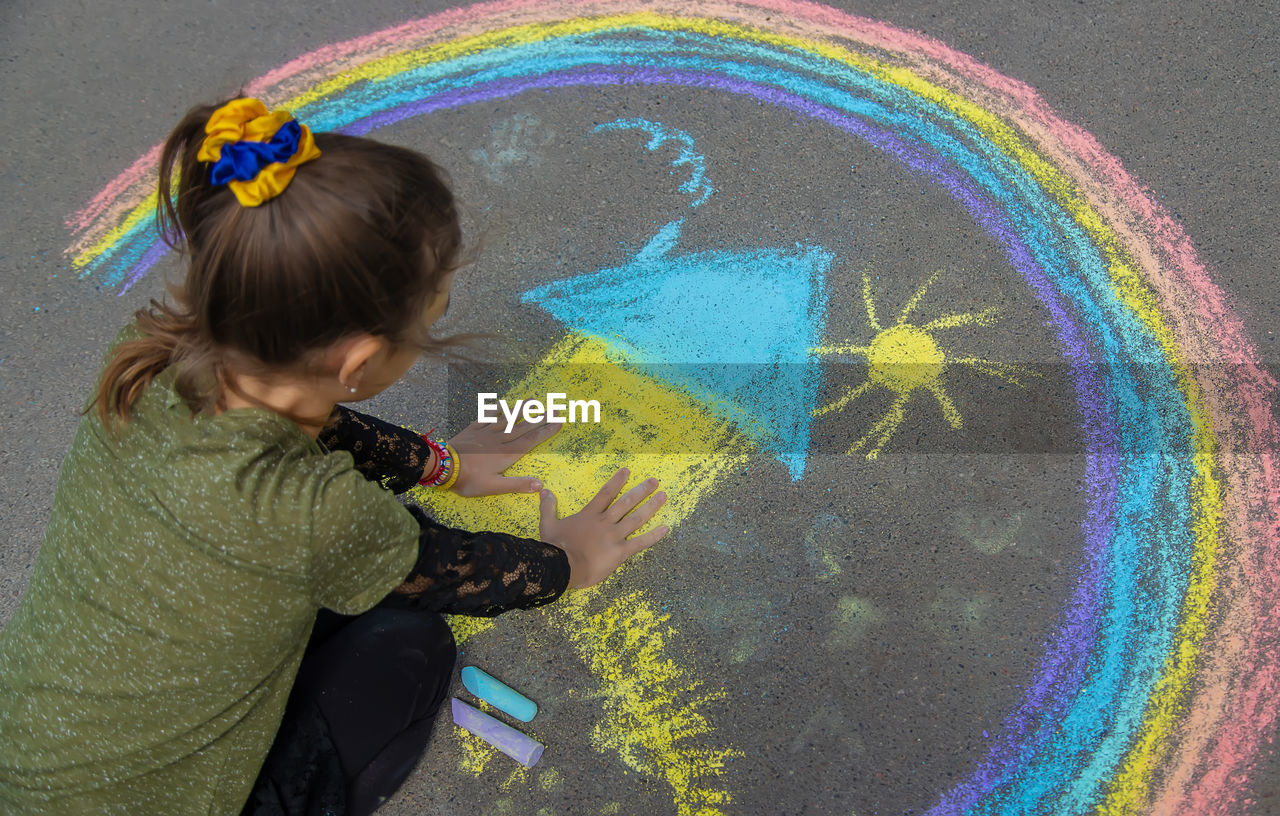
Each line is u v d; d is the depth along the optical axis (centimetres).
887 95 252
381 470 192
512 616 205
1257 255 228
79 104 261
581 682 200
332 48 268
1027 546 204
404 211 106
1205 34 251
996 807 185
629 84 257
